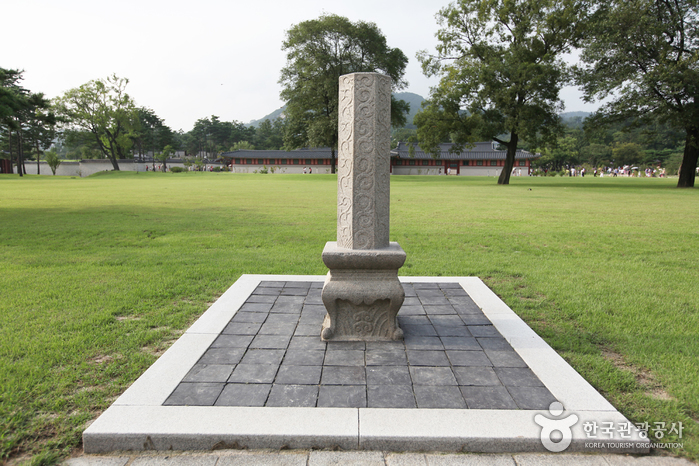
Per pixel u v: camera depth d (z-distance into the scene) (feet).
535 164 258.16
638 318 13.82
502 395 9.04
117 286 16.97
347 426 7.84
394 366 10.34
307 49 131.13
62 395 9.15
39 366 10.19
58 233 28.91
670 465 7.39
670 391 9.45
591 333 12.69
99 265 20.45
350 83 11.62
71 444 7.78
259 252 23.81
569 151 250.37
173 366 10.05
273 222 35.09
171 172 179.52
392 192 74.33
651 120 86.79
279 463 7.27
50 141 211.00
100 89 184.03
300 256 22.81
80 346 11.36
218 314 13.61
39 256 22.20
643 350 11.44
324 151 220.64
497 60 88.79
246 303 14.92
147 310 14.40
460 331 12.55
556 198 61.05
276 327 12.76
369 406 8.59
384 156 11.98
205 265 20.61
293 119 150.51
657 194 69.56
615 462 7.47
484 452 7.64
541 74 83.20
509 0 89.81
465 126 98.94
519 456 7.55
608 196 65.16
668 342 12.00
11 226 31.71
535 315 14.38
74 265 20.31
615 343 12.02
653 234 29.81
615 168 235.20
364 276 11.85
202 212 41.81
